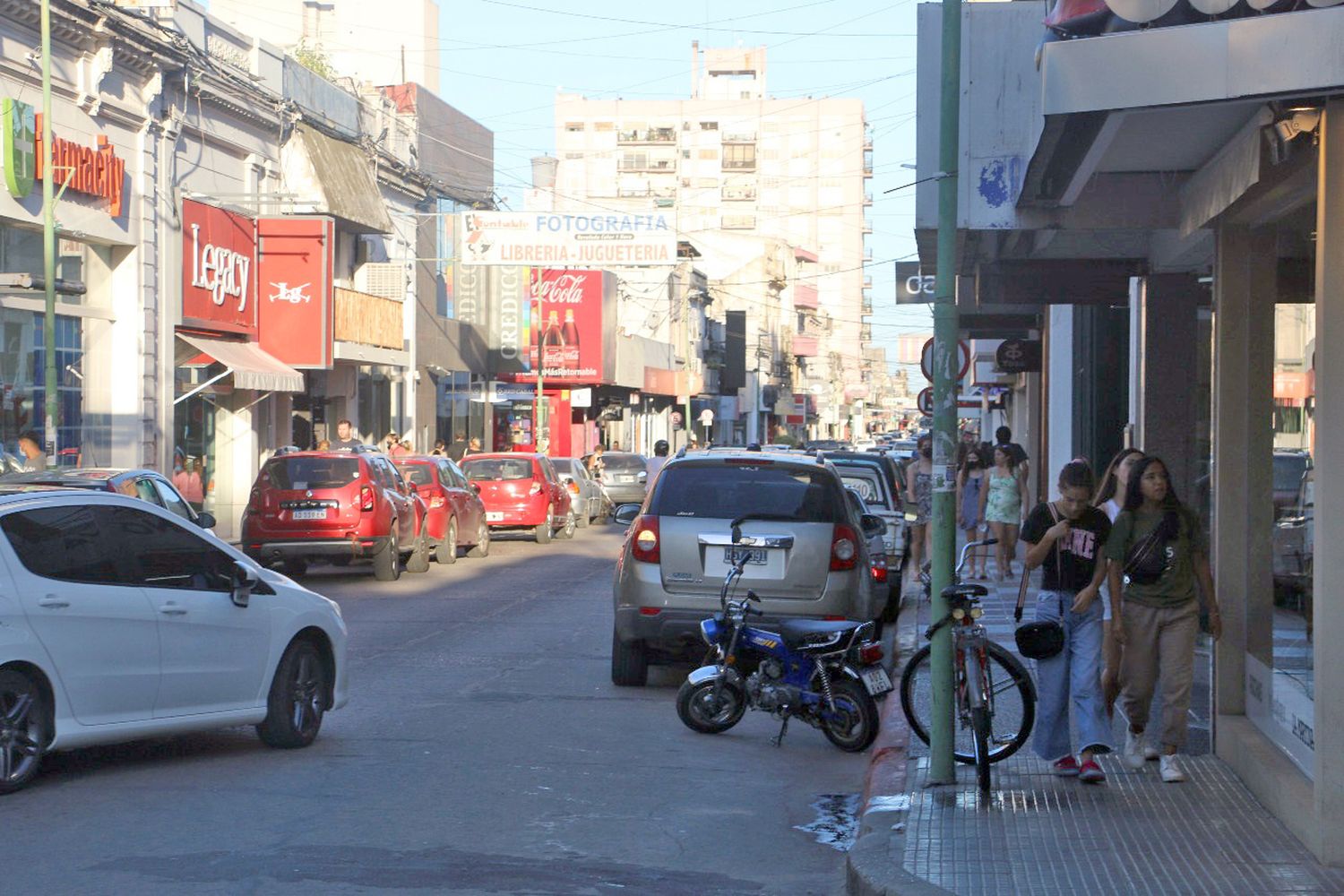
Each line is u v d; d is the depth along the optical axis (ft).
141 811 26.40
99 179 77.97
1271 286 29.58
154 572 29.91
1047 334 92.53
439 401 148.77
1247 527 30.17
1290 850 23.06
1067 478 28.30
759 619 39.14
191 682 30.07
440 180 141.49
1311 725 24.67
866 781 30.37
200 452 95.09
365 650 48.52
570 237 137.39
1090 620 28.43
